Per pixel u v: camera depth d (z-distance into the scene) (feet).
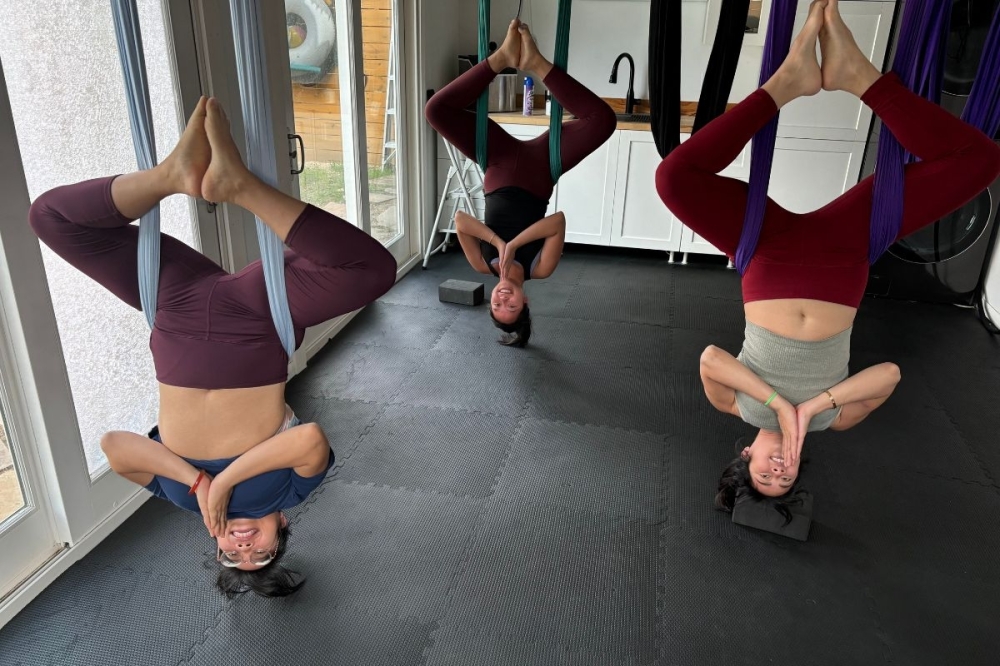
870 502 8.22
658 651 6.14
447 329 12.71
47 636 6.10
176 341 4.58
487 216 8.91
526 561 7.14
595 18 16.60
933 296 14.52
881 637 6.35
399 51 14.33
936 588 6.95
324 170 12.03
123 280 4.49
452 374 11.03
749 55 15.38
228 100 8.55
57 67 6.23
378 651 6.05
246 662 5.93
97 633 6.15
